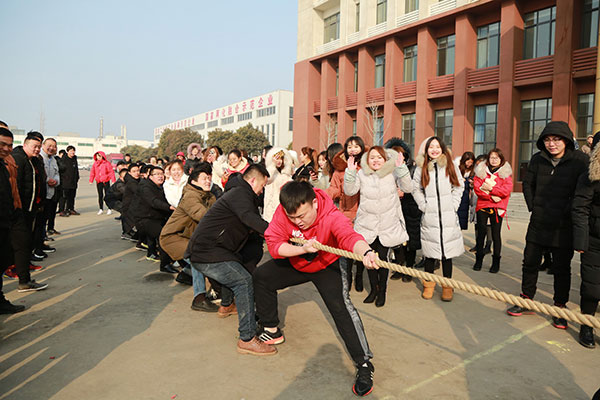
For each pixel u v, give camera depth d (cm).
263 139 5169
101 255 644
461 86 1731
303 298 439
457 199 425
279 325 361
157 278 513
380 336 338
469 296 449
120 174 956
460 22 1730
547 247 375
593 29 1383
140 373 273
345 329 264
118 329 349
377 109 2178
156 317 379
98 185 1186
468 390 255
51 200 787
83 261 603
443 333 345
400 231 420
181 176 579
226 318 380
